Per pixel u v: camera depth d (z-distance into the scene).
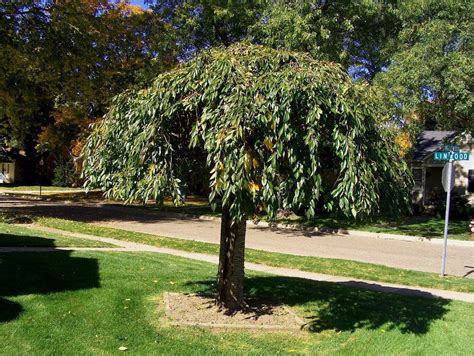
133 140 5.16
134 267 8.52
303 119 4.83
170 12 21.92
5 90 18.42
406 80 16.14
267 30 17.75
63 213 21.70
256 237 16.61
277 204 4.55
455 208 23.78
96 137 5.80
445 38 15.95
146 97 5.33
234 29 21.14
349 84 5.31
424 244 16.44
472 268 11.92
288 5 18.00
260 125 4.62
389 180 5.28
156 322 5.43
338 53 18.28
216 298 6.14
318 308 6.57
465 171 26.36
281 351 4.84
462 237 17.42
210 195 4.55
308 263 10.81
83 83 20.45
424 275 10.20
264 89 4.77
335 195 4.61
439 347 5.24
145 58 22.47
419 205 26.09
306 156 4.65
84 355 4.41
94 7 23.25
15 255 8.71
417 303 7.30
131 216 21.88
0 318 5.18
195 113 5.30
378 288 8.62
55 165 44.66
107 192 5.37
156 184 4.69
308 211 4.53
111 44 22.25
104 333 4.97
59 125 29.55
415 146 26.09
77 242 11.67
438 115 18.25
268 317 5.84
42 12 18.22
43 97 22.39
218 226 19.14
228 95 4.85
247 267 10.27
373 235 17.94
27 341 4.62
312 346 5.07
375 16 19.38
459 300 7.93
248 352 4.73
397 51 18.78
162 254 10.98
